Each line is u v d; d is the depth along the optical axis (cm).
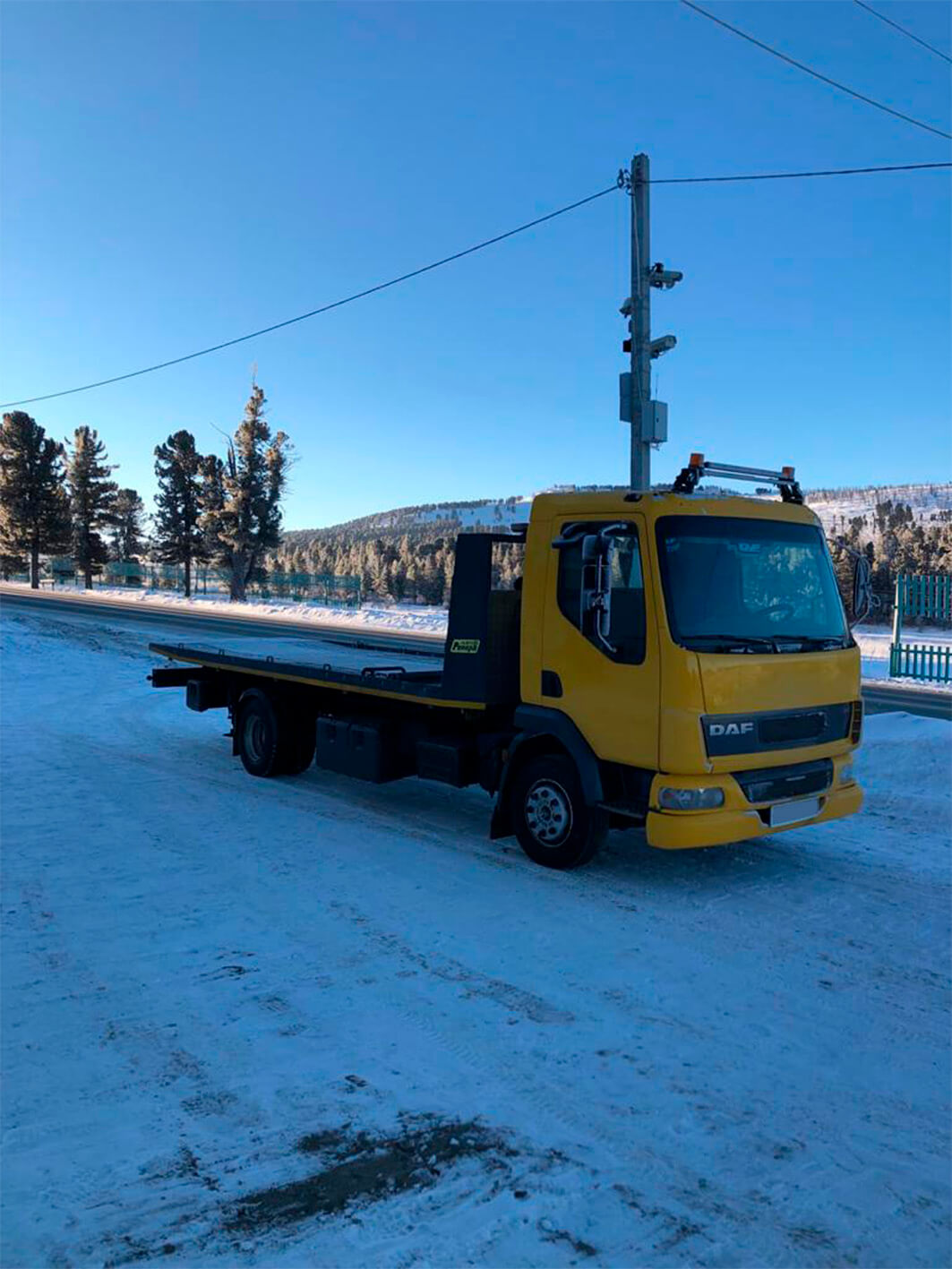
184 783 892
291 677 871
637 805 559
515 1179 288
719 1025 397
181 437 6606
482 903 551
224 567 5944
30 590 6006
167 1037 380
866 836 716
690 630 540
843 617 631
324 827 731
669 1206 276
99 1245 255
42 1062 358
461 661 671
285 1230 263
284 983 434
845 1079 353
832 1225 269
